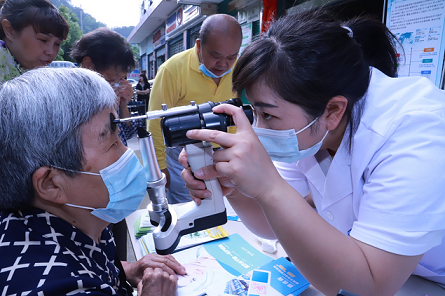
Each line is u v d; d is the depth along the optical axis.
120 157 0.75
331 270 0.67
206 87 2.03
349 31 0.78
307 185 1.20
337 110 0.79
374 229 0.67
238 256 1.10
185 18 6.85
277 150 0.89
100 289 0.60
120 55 1.79
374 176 0.73
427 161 0.64
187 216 0.82
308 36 0.71
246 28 4.04
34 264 0.58
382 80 0.84
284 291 0.90
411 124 0.70
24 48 1.59
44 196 0.66
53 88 0.62
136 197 0.81
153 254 1.07
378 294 0.69
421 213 0.62
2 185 0.63
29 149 0.60
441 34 1.84
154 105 2.04
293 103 0.74
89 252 0.73
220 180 0.94
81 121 0.64
